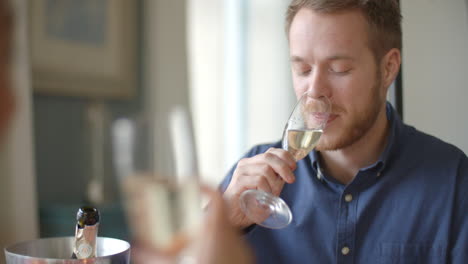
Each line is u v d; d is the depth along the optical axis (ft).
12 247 2.34
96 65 8.26
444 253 3.63
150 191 1.13
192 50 10.08
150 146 1.15
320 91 3.63
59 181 7.86
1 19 0.77
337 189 3.90
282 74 11.45
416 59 4.71
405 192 3.78
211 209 1.17
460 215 3.71
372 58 3.76
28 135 6.75
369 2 3.67
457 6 4.85
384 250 3.70
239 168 3.31
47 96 7.66
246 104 11.25
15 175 6.61
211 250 1.15
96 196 7.45
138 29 8.96
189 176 1.15
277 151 3.29
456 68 4.84
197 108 10.28
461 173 3.84
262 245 3.91
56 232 7.11
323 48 3.60
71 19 7.85
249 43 11.26
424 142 4.03
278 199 2.99
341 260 3.76
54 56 7.64
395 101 4.66
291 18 3.88
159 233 1.13
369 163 4.01
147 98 9.12
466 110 4.81
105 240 2.58
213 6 10.59
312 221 3.89
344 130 3.73
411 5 4.68
